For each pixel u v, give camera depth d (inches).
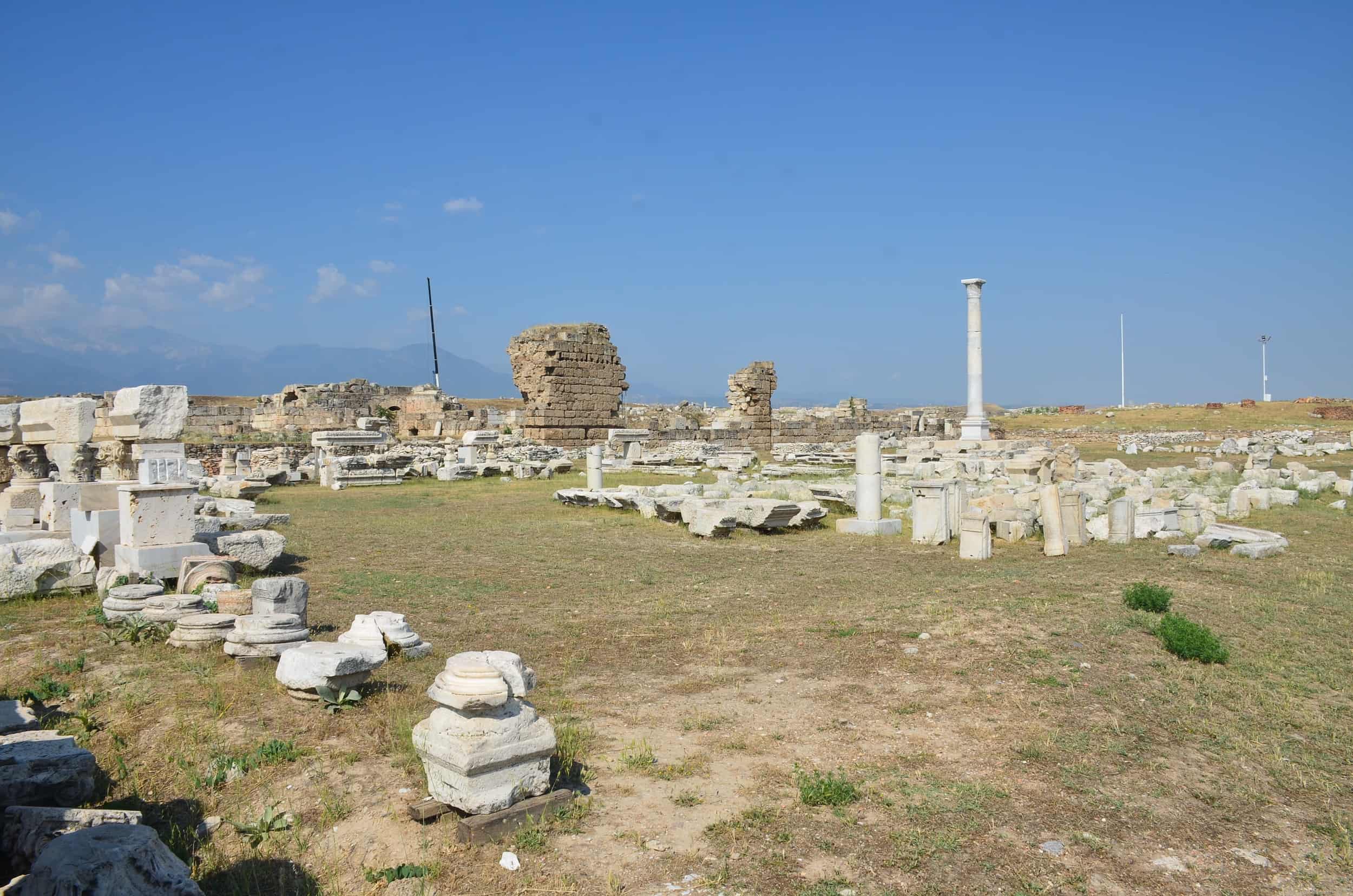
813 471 1298.0
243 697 305.7
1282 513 831.7
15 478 708.0
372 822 222.5
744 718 295.1
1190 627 370.6
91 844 173.5
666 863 204.2
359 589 506.6
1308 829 231.9
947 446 1446.9
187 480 510.9
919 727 288.8
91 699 309.6
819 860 207.0
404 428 2039.9
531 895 191.5
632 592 497.0
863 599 469.4
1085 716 299.4
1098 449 2092.8
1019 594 472.7
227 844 216.7
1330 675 345.7
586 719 292.5
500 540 707.4
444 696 223.1
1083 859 212.1
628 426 1835.6
